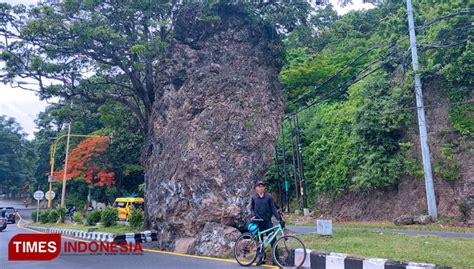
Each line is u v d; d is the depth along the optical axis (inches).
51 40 570.6
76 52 593.6
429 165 625.6
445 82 708.0
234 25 522.3
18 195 3036.4
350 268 271.0
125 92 687.7
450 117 680.4
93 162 1390.3
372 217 778.8
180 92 502.0
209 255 383.2
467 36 681.0
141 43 552.4
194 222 427.5
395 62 797.9
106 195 1573.6
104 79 653.3
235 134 442.6
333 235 389.7
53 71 589.0
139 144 1330.0
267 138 459.5
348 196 858.8
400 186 741.9
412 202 705.6
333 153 906.1
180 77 522.0
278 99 508.7
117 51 595.5
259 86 486.9
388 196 766.5
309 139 1021.2
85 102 672.4
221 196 420.2
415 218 612.7
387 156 756.0
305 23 569.9
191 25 536.4
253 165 438.0
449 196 643.5
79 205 1704.0
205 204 422.6
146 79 626.8
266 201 332.2
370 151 776.3
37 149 1995.6
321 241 355.3
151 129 572.7
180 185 448.5
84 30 548.7
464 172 637.9
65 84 626.8
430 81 732.0
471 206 607.8
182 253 412.8
